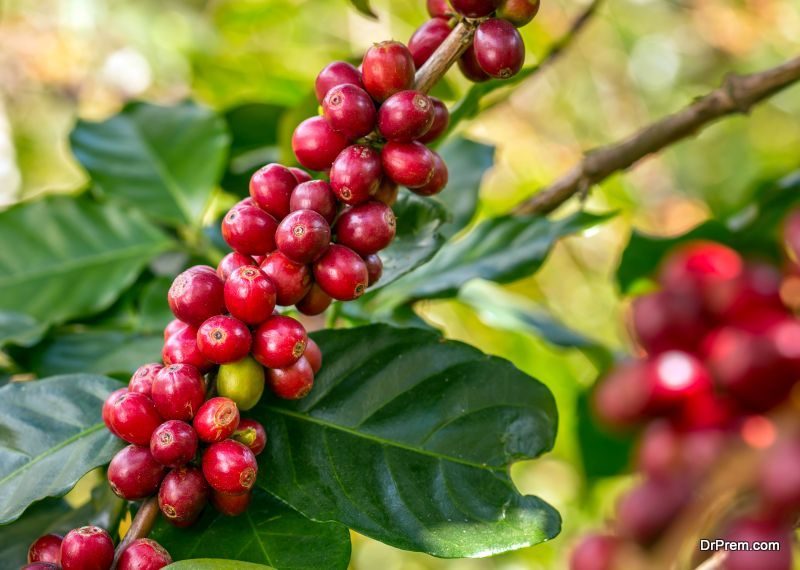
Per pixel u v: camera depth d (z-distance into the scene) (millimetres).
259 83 1034
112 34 1501
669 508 515
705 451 575
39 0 1528
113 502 562
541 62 704
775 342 597
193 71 1043
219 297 511
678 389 607
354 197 510
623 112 1696
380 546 1255
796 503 508
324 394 547
